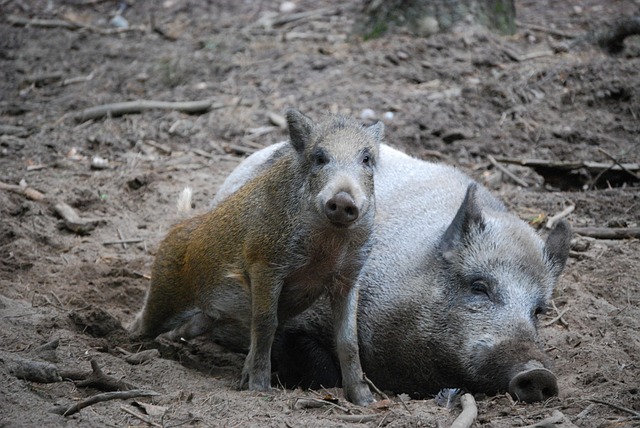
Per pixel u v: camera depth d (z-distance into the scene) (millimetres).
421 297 10656
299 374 11594
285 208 9695
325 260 9766
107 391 9266
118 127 18078
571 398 9344
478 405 9273
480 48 20828
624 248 13766
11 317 10773
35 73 21141
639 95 18766
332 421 8766
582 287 12734
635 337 11258
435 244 11094
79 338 10570
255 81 20016
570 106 18922
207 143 17594
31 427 8156
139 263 13641
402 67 20234
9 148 17000
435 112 18203
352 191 8844
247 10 26047
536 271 10344
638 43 22078
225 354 11555
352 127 9789
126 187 15812
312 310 11352
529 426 8453
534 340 9797
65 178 15969
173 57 21297
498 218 10906
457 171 12867
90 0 27047
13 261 13062
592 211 15195
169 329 11516
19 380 9000
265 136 17734
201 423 8570
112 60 21984
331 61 20578
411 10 21766
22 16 25469
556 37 23031
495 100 18766
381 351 10992
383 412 9188
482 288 10305
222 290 10508
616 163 16375
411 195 12102
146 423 8500
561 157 17266
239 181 13078
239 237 10195
